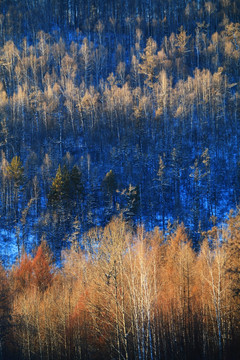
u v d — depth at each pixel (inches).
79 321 724.7
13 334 791.1
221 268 687.1
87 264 751.1
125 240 642.8
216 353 655.8
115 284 556.1
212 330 701.3
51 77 3969.0
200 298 746.8
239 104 2952.8
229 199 2103.8
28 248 1649.9
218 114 2977.4
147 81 3846.0
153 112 3198.8
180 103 3122.5
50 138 2844.5
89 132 2967.5
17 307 822.5
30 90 3683.6
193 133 2812.5
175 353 668.1
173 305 726.5
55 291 890.1
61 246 1589.6
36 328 800.3
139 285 605.0
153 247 803.4
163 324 697.0
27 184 2124.8
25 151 2640.3
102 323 640.4
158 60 4104.3
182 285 740.7
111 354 597.0
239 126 2802.7
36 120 3065.9
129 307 600.4
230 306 663.1
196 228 1668.3
